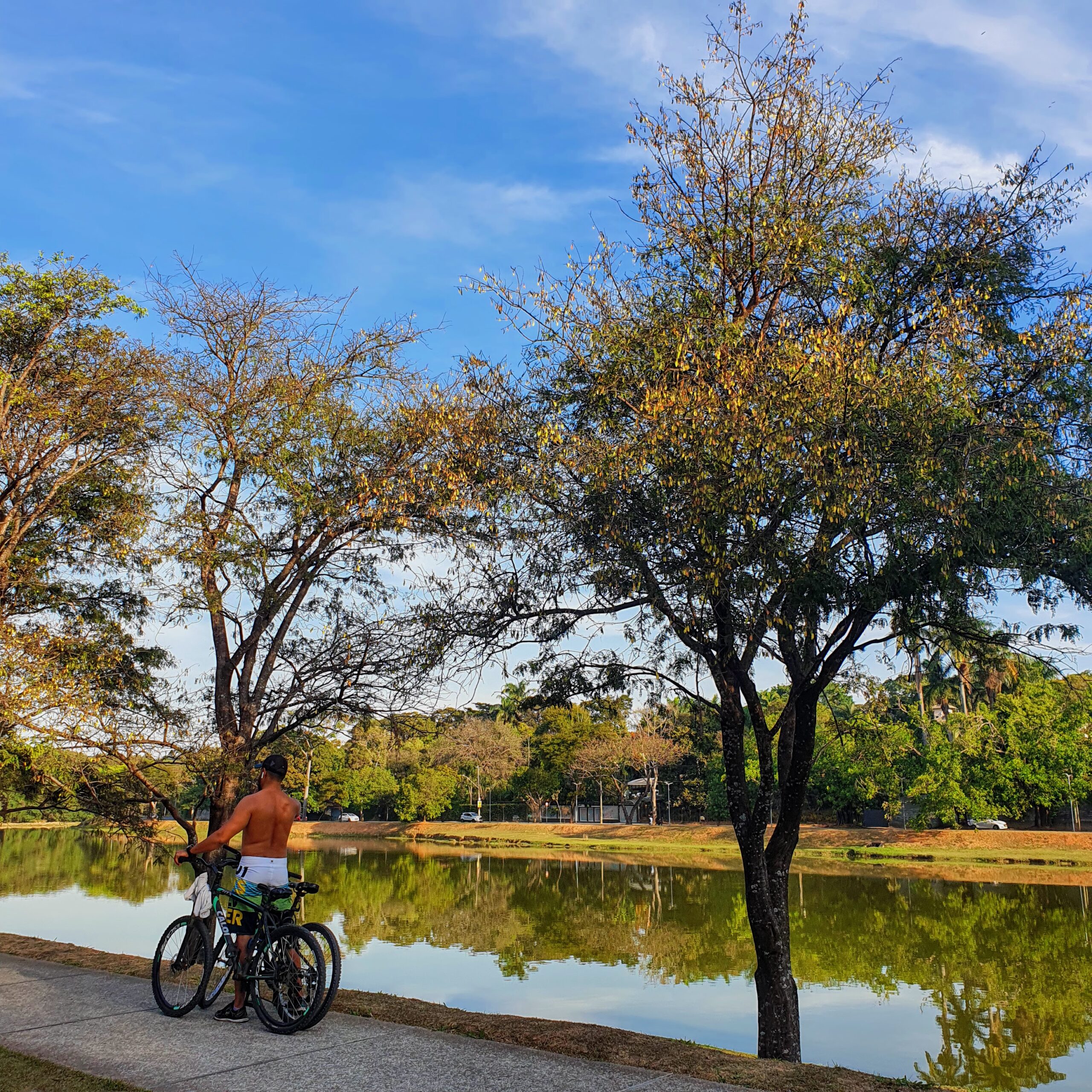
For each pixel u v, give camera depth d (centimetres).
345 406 1416
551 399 1145
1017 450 852
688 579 953
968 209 1047
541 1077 566
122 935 2355
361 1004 785
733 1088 550
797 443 882
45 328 1516
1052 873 4431
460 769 9150
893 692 1659
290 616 1432
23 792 1449
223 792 1370
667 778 8306
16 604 1516
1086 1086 1374
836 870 4719
